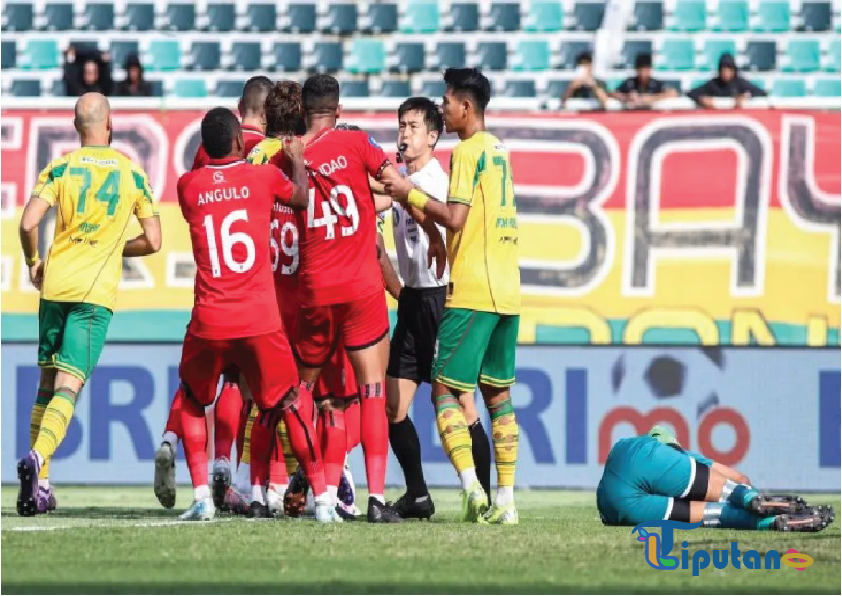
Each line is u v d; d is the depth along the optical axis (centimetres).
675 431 3000
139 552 1514
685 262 3025
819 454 2995
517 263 1989
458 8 4819
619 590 1267
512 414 2012
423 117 2114
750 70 4703
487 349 1991
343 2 4831
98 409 3011
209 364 1880
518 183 3039
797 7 4747
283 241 2178
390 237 2950
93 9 4791
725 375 3006
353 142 1922
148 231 2291
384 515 1973
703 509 1867
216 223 1842
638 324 3022
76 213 2236
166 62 4750
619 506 1898
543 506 2673
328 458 2005
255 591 1230
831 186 3027
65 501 2678
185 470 3020
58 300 2230
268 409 1900
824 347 3002
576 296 3023
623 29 4753
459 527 1873
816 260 3014
